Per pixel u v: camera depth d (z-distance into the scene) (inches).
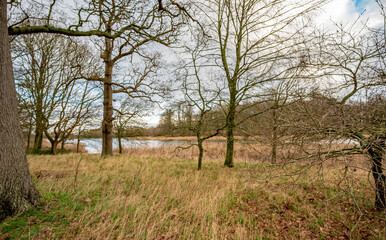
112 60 503.5
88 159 430.6
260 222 157.6
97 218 145.1
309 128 128.2
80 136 663.1
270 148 194.4
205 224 149.5
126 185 223.5
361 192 194.1
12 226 123.4
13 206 135.3
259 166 203.8
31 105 534.0
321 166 119.3
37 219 134.7
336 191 197.0
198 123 323.3
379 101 144.9
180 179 249.3
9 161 136.3
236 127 314.7
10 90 140.9
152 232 131.8
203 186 229.0
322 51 199.6
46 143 1077.8
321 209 171.3
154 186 224.7
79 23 219.1
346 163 108.0
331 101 150.7
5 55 139.3
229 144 355.9
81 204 166.2
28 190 146.8
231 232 142.3
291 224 153.9
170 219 153.9
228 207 179.9
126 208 162.4
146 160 419.2
